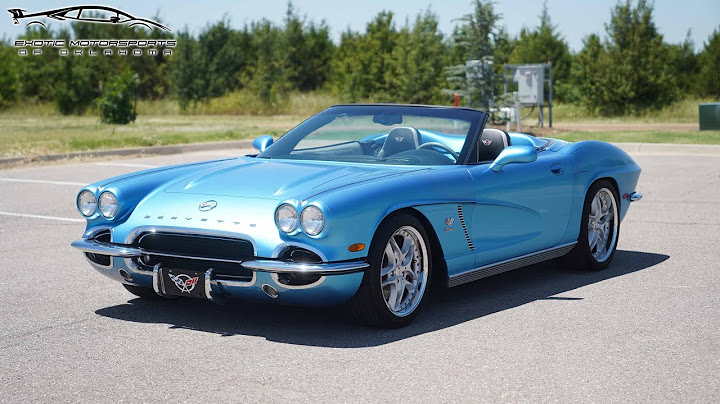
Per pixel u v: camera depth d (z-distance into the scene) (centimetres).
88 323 460
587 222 595
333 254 407
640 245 707
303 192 423
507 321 461
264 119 3559
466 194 481
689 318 465
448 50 3816
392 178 448
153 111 4509
